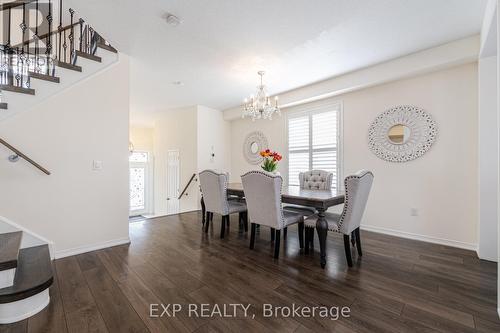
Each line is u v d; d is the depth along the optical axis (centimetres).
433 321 152
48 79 247
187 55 301
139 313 160
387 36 260
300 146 462
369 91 365
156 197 643
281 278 210
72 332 142
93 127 278
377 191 357
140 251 276
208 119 564
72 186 263
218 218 452
